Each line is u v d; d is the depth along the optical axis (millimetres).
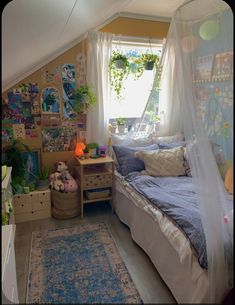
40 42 1935
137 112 3562
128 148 3014
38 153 3176
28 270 2018
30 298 1648
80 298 1437
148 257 2182
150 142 3197
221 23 1197
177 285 1659
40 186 2971
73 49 3102
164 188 2379
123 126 3424
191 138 1405
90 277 1874
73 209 2941
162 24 3432
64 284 1780
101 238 2500
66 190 2879
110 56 3199
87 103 3150
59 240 2461
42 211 2936
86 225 2770
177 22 1400
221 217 1225
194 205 1923
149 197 2199
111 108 3404
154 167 2754
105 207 3209
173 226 1789
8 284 1287
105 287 1701
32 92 3027
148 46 3434
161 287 1801
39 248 2326
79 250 2285
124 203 2711
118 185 2875
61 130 3221
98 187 2963
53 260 2135
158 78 2959
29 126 3084
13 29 1241
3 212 1943
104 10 2344
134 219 2428
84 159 3025
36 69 2994
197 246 1498
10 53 1567
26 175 3133
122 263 2092
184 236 1654
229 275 1174
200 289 1330
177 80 1503
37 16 1300
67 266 2045
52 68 3061
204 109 1282
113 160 2980
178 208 1901
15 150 2924
